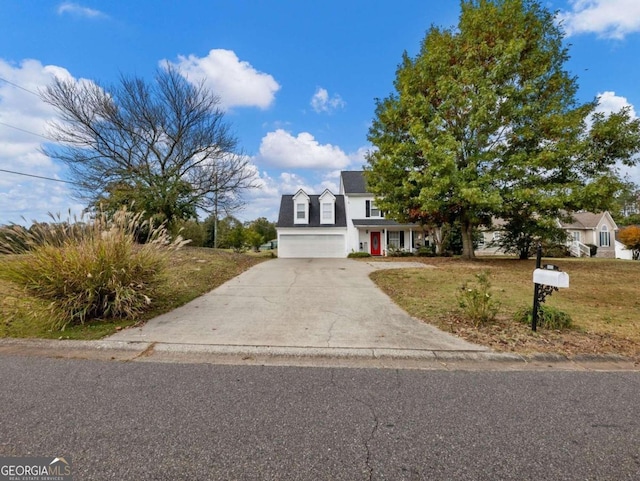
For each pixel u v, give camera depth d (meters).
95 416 2.46
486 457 2.02
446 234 19.77
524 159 11.75
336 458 2.01
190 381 3.10
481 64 12.41
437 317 5.30
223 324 4.96
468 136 12.80
